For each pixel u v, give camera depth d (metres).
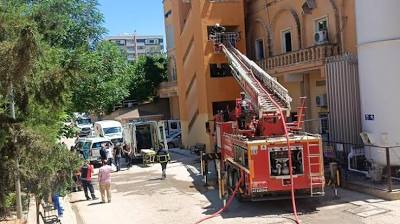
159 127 29.55
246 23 32.19
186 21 34.00
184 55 34.75
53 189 10.80
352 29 22.25
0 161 9.96
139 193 19.91
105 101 31.39
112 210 16.92
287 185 14.66
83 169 19.25
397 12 16.23
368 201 14.84
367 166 17.59
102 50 32.12
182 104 35.91
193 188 19.97
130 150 30.38
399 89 16.30
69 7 28.88
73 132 26.17
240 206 15.76
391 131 16.36
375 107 16.78
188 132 35.00
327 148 19.39
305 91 25.84
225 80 31.30
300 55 24.36
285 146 14.69
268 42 29.58
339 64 19.92
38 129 10.76
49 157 10.27
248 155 14.64
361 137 17.70
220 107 31.69
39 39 9.32
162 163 23.27
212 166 25.91
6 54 8.95
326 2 24.06
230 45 29.38
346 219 13.04
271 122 15.98
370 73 16.92
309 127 25.69
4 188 10.13
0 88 9.45
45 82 10.09
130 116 46.03
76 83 10.71
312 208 14.66
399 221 12.38
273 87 17.36
